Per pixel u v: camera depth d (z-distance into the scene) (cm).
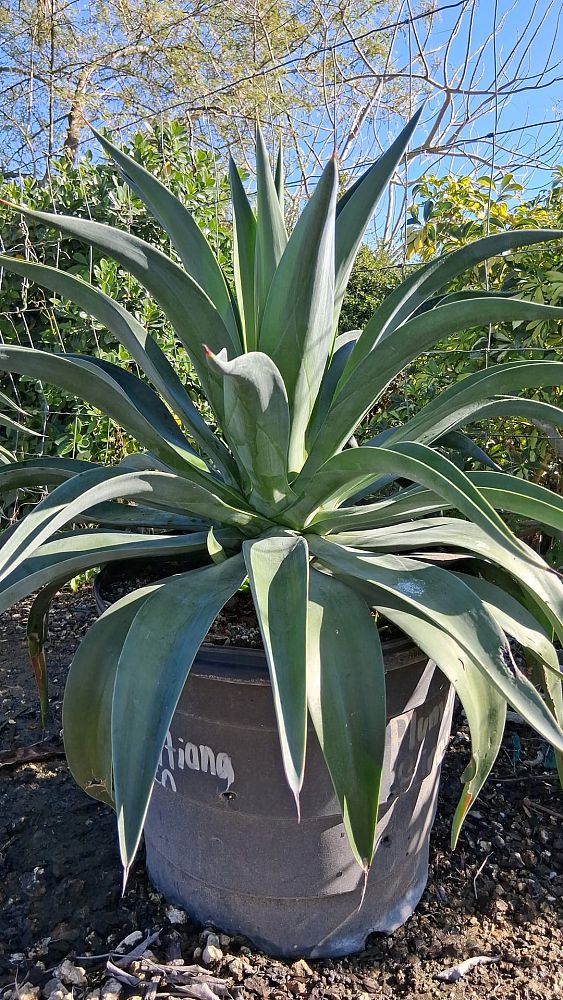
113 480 93
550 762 178
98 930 126
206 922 126
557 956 124
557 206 243
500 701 103
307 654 95
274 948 121
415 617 101
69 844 150
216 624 117
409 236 265
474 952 125
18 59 743
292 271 110
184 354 305
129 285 290
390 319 128
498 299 93
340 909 121
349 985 117
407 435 127
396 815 120
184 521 137
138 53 774
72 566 105
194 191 316
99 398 120
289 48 621
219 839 117
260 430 107
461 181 245
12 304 292
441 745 128
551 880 143
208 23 742
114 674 106
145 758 84
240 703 104
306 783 108
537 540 235
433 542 114
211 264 135
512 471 231
